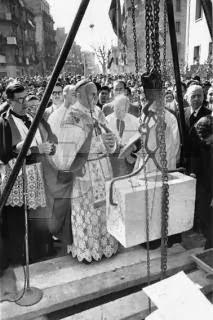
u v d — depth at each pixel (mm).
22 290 2084
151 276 2168
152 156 1736
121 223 1796
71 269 2275
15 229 2383
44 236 2498
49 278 2182
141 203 1751
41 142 2238
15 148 2275
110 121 2256
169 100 2822
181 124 2488
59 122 2217
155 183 1812
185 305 1452
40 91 3393
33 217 2393
